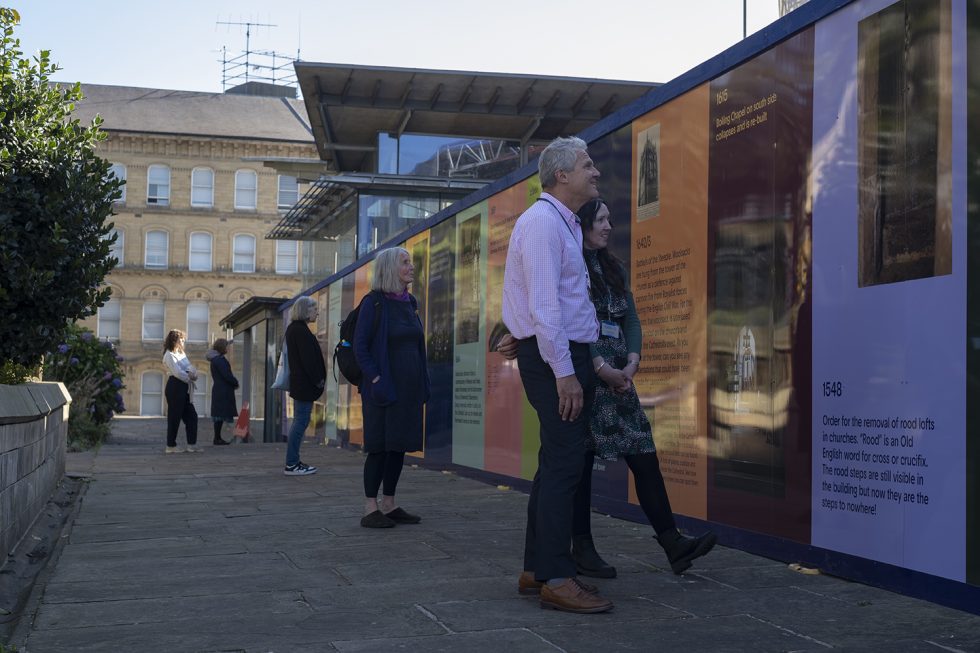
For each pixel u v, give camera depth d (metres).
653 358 6.52
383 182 24.20
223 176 58.66
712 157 5.83
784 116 5.12
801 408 4.91
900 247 4.26
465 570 4.94
